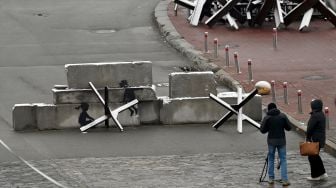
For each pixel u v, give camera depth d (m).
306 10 83.94
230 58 73.06
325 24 86.38
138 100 54.19
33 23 90.31
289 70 68.44
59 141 51.31
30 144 50.78
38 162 46.88
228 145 50.03
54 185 42.19
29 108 53.84
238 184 41.84
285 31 83.56
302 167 45.09
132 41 82.56
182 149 49.28
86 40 82.81
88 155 48.28
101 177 43.62
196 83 54.94
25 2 102.38
